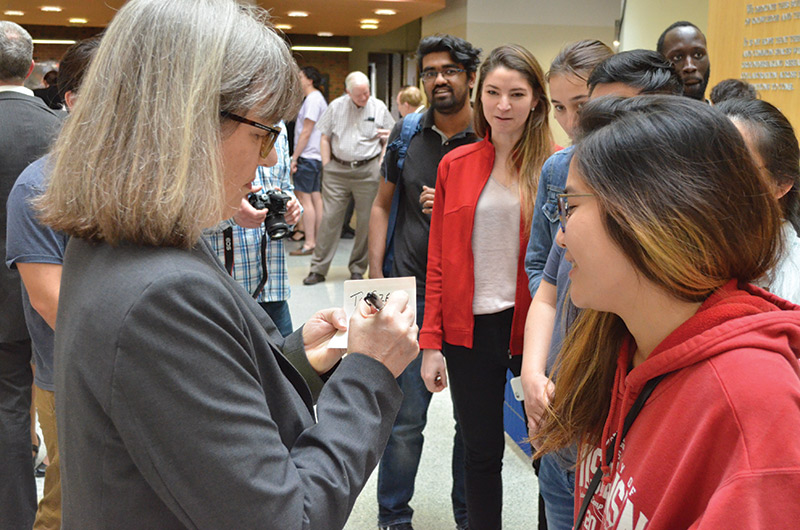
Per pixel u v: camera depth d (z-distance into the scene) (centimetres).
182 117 91
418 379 251
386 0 903
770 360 81
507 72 210
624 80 169
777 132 148
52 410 224
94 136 91
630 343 106
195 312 88
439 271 228
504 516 275
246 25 100
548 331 177
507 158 221
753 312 86
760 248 89
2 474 237
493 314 220
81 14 1069
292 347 138
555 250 178
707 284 88
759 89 344
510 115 212
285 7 984
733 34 367
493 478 230
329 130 625
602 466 103
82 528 95
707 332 86
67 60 204
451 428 357
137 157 89
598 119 95
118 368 85
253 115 98
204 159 92
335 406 105
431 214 252
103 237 93
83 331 89
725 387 81
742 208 86
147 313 86
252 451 89
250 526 88
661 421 89
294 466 96
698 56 294
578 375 114
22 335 236
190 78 92
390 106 1435
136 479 91
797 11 313
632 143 88
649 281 91
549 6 902
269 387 106
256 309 135
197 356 87
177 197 89
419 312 265
